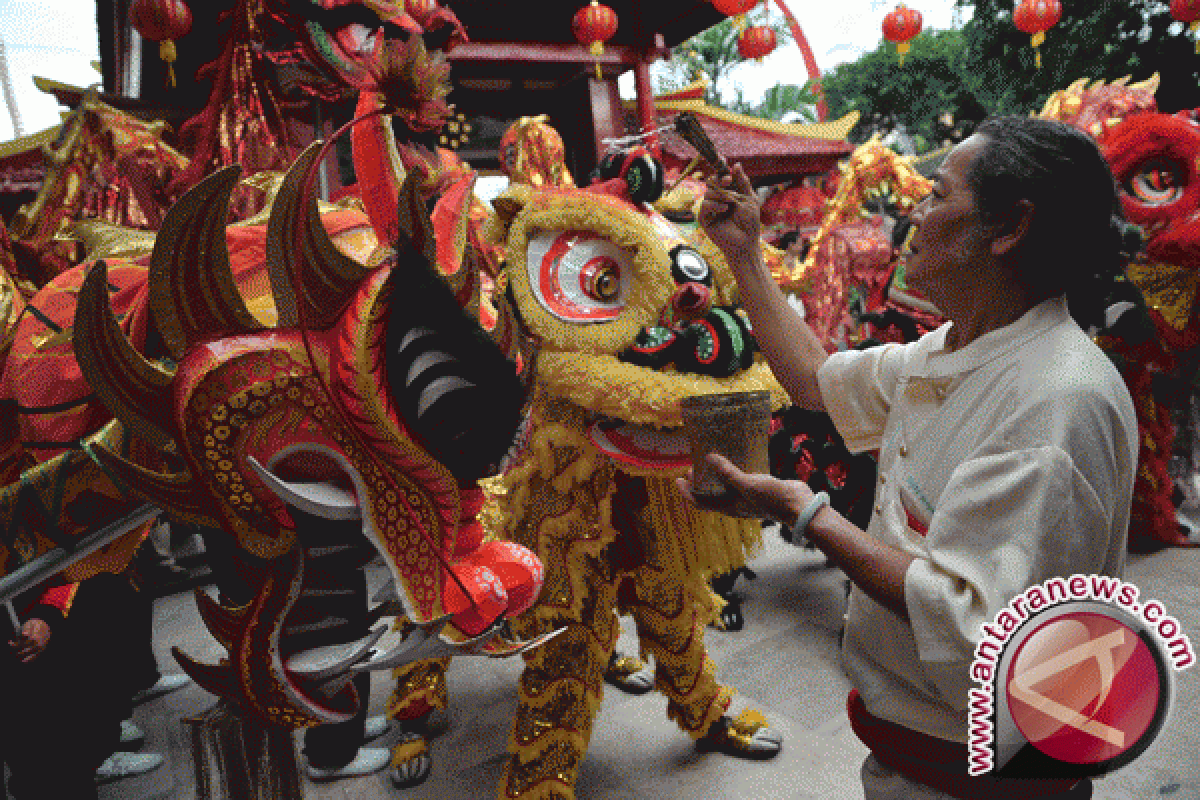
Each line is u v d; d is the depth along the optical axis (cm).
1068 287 97
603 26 439
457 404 91
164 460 110
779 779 222
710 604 220
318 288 93
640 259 187
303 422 94
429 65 99
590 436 192
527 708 197
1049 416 85
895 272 342
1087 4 823
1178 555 342
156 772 243
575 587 194
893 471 104
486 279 154
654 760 236
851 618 110
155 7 273
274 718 99
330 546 97
